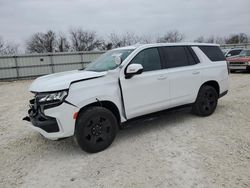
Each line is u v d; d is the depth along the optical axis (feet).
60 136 11.73
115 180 10.01
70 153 12.94
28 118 13.75
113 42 121.49
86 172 10.81
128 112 13.61
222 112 19.12
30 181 10.37
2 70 64.75
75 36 163.22
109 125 12.96
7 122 19.85
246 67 46.80
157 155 12.03
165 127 16.14
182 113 19.25
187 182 9.54
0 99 33.32
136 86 13.75
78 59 74.64
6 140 15.46
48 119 11.70
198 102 17.46
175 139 13.98
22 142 14.94
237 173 10.02
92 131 12.42
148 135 14.82
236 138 13.71
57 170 11.18
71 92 11.71
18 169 11.49
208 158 11.43
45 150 13.56
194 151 12.25
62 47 162.71
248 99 23.47
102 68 14.52
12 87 49.16
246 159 11.19
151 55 14.85
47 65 70.44
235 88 30.53
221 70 18.65
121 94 13.29
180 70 15.87
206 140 13.61
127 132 15.52
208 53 18.28
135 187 9.43
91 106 12.63
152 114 14.96
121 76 13.28
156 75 14.58
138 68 12.82
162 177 10.00
